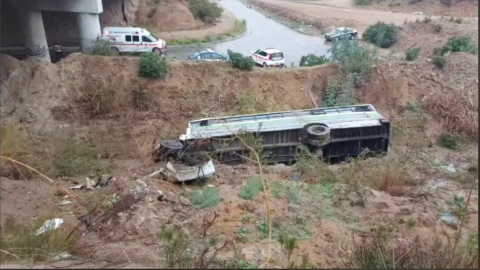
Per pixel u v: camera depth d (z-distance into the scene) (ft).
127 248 40.81
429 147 83.82
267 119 79.97
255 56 124.26
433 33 141.59
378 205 50.55
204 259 34.65
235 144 73.31
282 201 51.06
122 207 50.88
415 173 64.90
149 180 59.93
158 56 100.63
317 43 156.87
